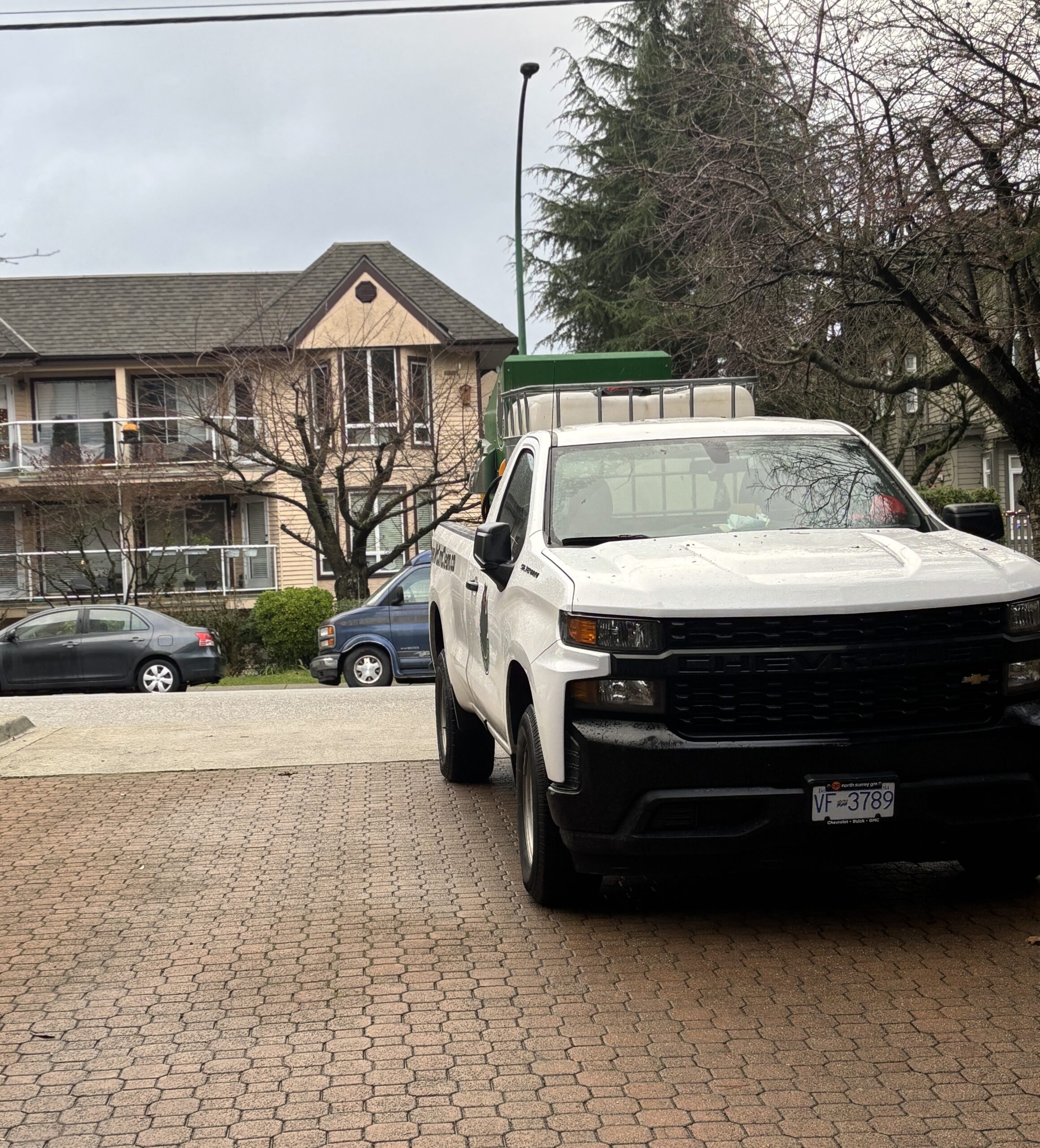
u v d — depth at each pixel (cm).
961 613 545
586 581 568
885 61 1082
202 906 645
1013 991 490
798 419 749
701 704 541
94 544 3750
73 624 2350
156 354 3772
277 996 512
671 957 545
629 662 542
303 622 2941
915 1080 414
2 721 1241
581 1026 470
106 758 1088
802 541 615
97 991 525
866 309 1353
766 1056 437
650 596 545
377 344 3572
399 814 843
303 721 1316
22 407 3859
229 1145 384
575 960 545
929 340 1442
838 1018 469
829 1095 405
